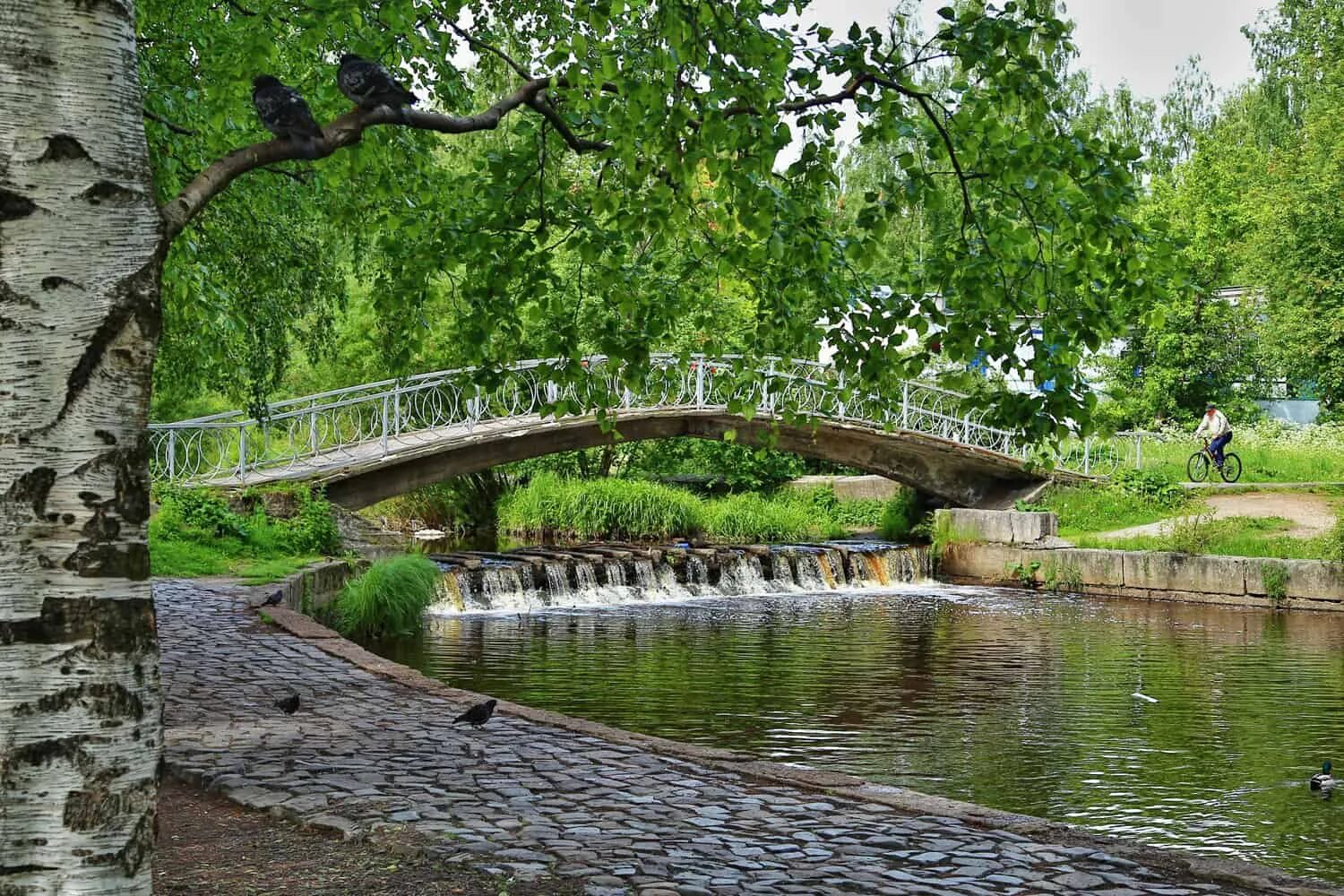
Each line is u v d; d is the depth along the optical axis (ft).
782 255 20.12
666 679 53.31
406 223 23.90
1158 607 84.74
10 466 11.46
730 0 18.71
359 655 39.93
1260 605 83.51
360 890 16.99
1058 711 47.37
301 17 25.16
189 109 36.60
